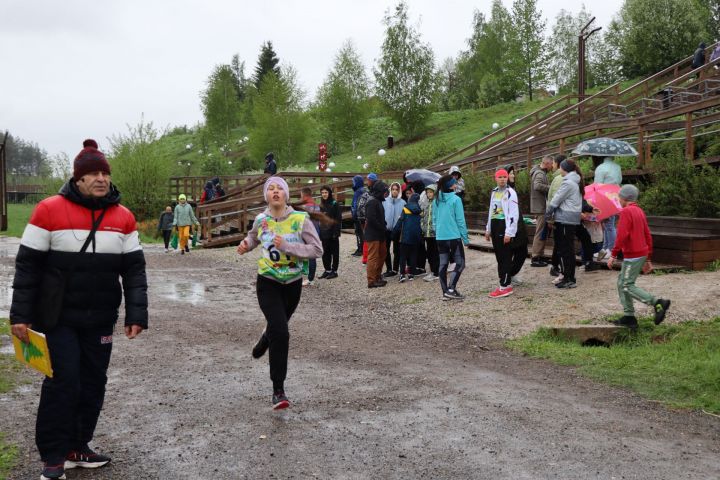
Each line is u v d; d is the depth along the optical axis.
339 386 5.62
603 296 8.69
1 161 27.62
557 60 67.56
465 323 8.58
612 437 4.34
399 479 3.66
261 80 82.06
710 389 5.34
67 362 3.57
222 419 4.73
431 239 11.48
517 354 6.96
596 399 5.24
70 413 3.59
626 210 7.18
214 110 72.12
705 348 6.54
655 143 17.30
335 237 12.99
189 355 6.85
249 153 59.16
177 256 18.94
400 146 53.34
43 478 3.55
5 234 26.03
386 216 12.56
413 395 5.34
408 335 8.09
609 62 61.44
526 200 15.55
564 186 9.23
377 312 9.81
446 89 82.81
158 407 5.03
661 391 5.41
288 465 3.86
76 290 3.60
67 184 3.66
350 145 59.56
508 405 5.05
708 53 27.02
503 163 22.83
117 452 4.09
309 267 12.41
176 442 4.26
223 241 21.61
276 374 4.86
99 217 3.67
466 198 17.75
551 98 58.25
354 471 3.77
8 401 5.20
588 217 9.82
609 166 10.24
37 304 3.55
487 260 12.31
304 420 4.70
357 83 57.00
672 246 9.60
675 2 45.88
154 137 32.62
